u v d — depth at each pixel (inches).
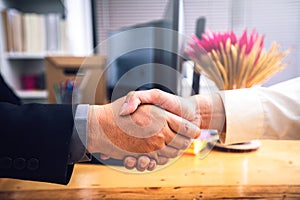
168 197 16.9
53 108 16.1
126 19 79.1
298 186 18.0
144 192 17.3
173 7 27.3
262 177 19.2
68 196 16.8
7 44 68.9
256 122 18.9
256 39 23.3
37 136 14.9
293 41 76.9
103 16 78.5
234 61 22.2
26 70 82.7
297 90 19.7
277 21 80.0
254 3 78.7
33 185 17.7
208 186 18.0
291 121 18.8
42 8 80.3
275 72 23.2
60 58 39.4
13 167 14.8
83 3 77.5
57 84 36.9
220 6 76.4
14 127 14.9
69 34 74.3
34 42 70.4
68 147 15.1
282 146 24.1
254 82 22.9
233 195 17.1
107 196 16.9
